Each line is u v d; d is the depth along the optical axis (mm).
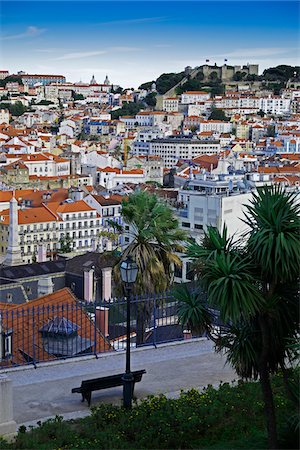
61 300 40969
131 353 34125
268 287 23953
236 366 25250
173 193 143875
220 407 26016
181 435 24047
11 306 39844
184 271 50188
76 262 76625
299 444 23125
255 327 24594
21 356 33812
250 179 151625
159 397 27250
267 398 23219
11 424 24406
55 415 26062
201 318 24703
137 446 23469
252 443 23719
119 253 45844
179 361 32938
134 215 41438
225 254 23172
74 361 32688
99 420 25109
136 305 38250
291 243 22000
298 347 23094
